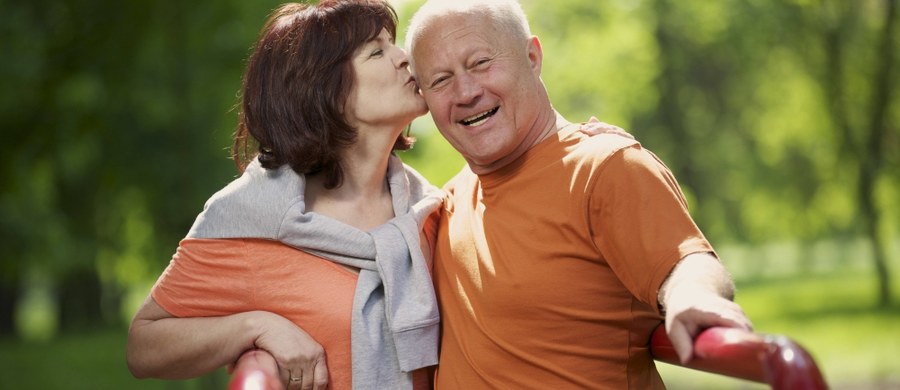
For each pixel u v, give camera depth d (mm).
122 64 14625
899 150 27375
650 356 3201
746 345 2186
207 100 16047
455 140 3229
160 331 3336
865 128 27156
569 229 3045
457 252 3281
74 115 14875
